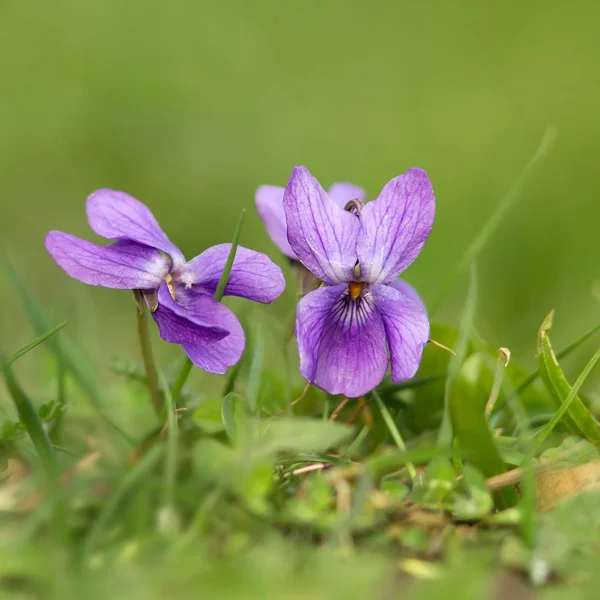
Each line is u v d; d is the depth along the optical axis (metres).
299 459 0.25
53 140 0.57
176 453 0.24
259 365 0.26
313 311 0.25
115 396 0.27
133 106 0.61
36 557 0.23
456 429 0.25
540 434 0.25
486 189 0.53
